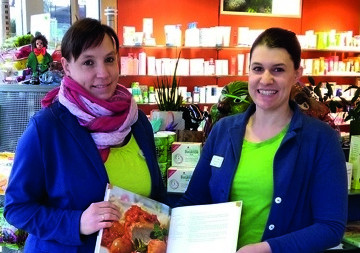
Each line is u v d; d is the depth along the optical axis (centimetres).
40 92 209
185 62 644
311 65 707
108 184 133
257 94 140
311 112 196
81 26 134
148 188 152
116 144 143
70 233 128
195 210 143
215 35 648
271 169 138
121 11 642
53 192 136
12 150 215
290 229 136
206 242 138
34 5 487
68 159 135
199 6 680
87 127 138
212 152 158
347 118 240
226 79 686
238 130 149
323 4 757
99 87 139
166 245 140
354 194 206
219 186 147
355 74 731
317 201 134
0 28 289
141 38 621
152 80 649
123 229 131
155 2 657
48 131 134
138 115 163
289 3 734
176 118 219
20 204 133
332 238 128
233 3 699
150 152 157
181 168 184
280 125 145
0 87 211
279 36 136
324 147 136
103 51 136
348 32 732
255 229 139
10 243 193
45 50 233
